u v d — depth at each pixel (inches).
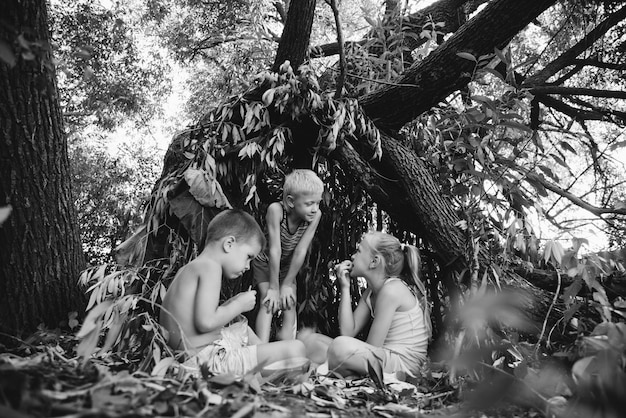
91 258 418.0
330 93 167.2
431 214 156.6
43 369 80.4
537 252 147.8
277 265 150.4
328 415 83.4
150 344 106.6
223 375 88.4
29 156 137.6
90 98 408.8
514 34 157.1
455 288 157.2
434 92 163.8
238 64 288.2
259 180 176.9
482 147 156.9
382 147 164.6
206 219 153.2
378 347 133.6
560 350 123.3
